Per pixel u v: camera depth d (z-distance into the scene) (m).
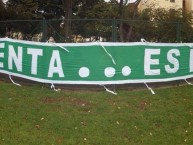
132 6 26.72
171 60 12.40
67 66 11.52
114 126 8.93
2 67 13.03
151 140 8.38
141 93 11.41
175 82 12.71
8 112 9.44
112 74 11.48
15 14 27.22
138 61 11.74
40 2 34.66
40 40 12.81
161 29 14.95
